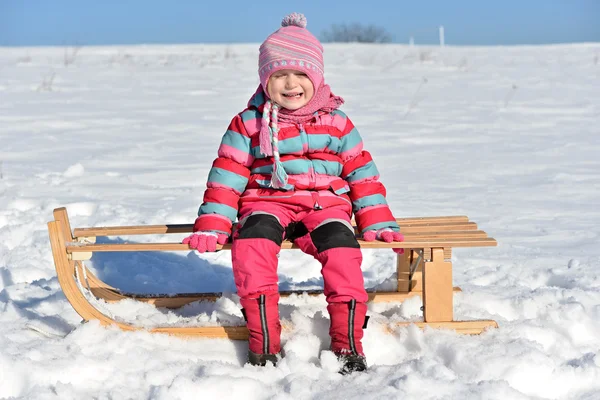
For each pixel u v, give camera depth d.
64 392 2.46
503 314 3.30
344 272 2.76
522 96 12.27
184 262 4.18
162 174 6.36
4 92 12.64
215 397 2.44
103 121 9.48
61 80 15.18
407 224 3.34
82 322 3.02
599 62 20.00
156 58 23.47
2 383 2.53
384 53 26.20
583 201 5.43
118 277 3.89
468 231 3.14
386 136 8.38
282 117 3.09
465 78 16.03
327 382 2.55
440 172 6.48
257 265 2.77
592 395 2.57
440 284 2.96
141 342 2.88
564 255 4.22
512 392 2.44
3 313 3.24
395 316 3.11
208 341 2.95
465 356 2.70
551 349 2.92
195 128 9.04
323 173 3.11
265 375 2.62
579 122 9.41
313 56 3.06
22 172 6.31
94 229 3.17
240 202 3.10
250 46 34.19
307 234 2.95
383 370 2.64
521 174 6.38
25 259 4.07
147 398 2.46
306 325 2.99
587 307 3.30
